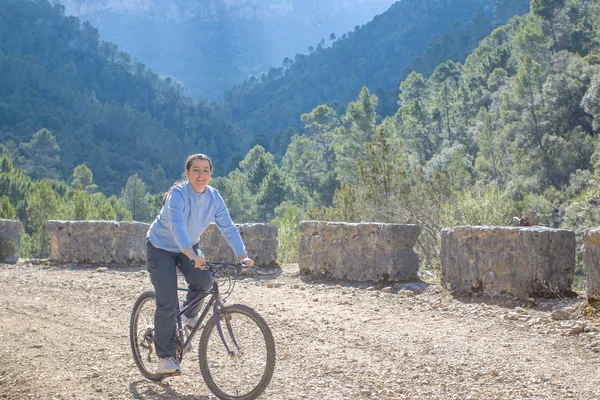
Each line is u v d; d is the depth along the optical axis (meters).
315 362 5.41
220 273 4.89
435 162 70.06
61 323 7.23
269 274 11.68
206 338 4.59
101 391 4.68
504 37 145.38
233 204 100.88
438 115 94.88
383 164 18.88
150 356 5.07
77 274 12.00
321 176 115.69
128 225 13.34
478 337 6.26
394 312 7.73
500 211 15.73
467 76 115.62
